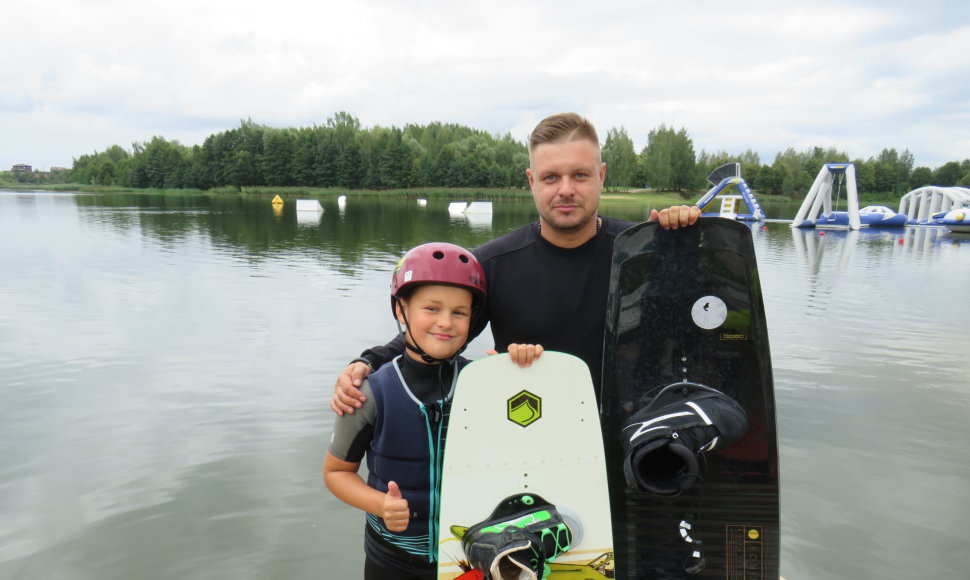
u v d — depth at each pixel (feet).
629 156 274.57
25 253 43.57
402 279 6.17
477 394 6.21
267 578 9.07
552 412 6.34
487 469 6.18
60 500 11.08
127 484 11.64
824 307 29.43
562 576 6.26
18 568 9.20
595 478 6.36
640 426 6.33
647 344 7.24
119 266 37.96
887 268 45.14
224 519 10.55
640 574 7.34
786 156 312.29
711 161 293.64
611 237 7.40
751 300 7.11
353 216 97.09
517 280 7.27
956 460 12.94
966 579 9.12
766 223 103.91
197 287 31.22
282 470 12.26
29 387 16.67
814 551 9.79
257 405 15.52
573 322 7.27
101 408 15.28
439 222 84.38
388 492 5.88
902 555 9.69
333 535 10.18
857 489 11.73
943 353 21.08
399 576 6.38
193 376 17.61
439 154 250.16
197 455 12.84
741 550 7.22
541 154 6.79
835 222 98.27
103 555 9.53
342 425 6.19
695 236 7.18
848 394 16.94
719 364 7.20
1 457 12.67
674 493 5.88
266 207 122.01
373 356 6.73
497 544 5.47
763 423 7.11
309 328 23.11
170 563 9.37
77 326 23.16
